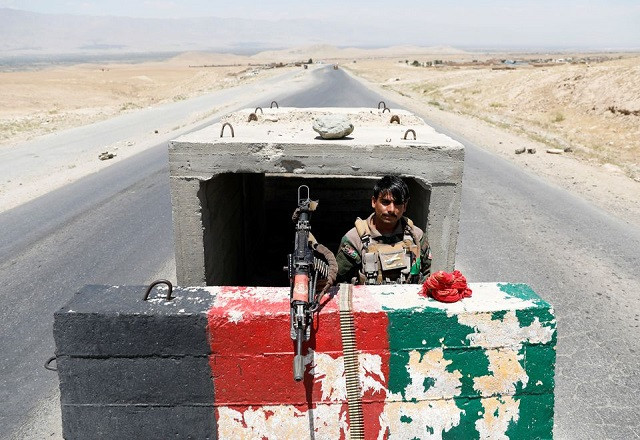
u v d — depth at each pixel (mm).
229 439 3072
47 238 8914
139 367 2973
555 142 18000
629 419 4355
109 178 13117
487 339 3004
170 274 7352
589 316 6094
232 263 6176
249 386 3014
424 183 4609
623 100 21531
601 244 8547
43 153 16625
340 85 43062
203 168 4539
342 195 8617
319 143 4480
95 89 53156
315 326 2959
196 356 2965
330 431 3057
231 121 6391
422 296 3117
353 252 3646
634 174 13570
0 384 4891
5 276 7355
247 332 2936
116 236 8992
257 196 7672
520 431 3105
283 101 29891
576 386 4793
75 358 2955
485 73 44000
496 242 8594
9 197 11570
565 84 26984
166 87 61219
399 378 3020
